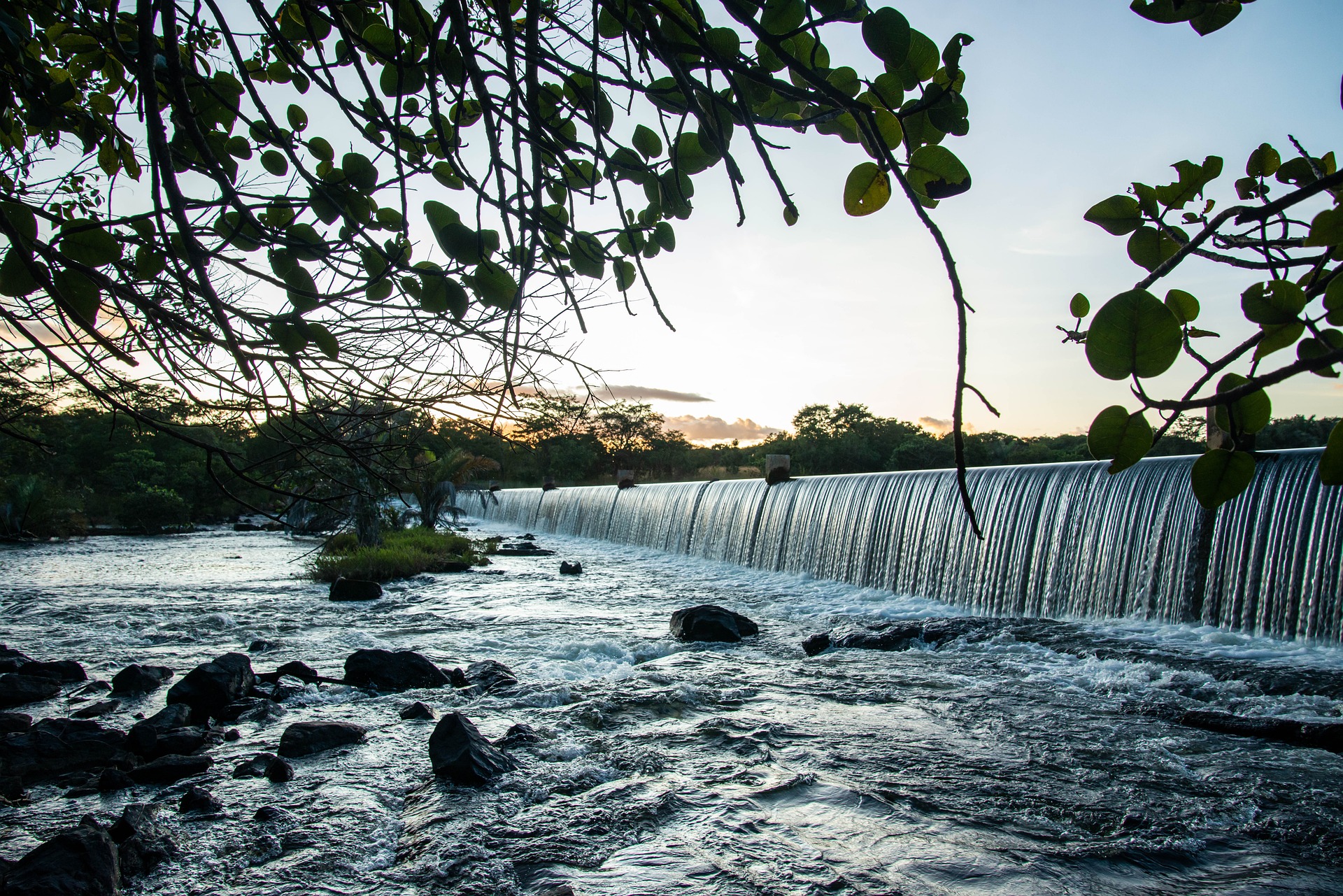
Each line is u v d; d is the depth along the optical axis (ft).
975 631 29.81
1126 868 11.91
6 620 35.88
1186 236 4.13
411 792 14.51
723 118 4.51
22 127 6.34
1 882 9.93
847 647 29.50
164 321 4.90
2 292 4.32
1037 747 17.61
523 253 4.19
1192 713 19.65
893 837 12.73
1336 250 3.68
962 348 2.64
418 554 59.26
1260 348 2.99
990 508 38.19
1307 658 23.98
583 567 62.69
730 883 11.05
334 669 25.40
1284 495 26.63
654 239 5.32
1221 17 3.04
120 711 19.99
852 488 49.24
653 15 3.79
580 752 16.83
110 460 131.34
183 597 44.14
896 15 3.11
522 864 11.69
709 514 69.46
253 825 13.03
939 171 3.50
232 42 4.40
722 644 30.37
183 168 5.88
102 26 5.72
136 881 11.18
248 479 5.75
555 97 5.47
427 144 5.68
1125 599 31.12
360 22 5.70
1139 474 31.73
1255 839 13.09
